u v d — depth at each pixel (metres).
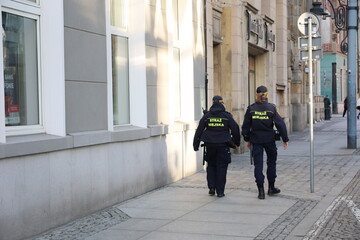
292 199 9.61
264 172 13.28
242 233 7.14
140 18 10.35
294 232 7.19
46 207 7.13
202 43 13.91
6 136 6.89
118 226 7.55
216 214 8.35
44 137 7.22
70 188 7.70
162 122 11.27
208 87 14.78
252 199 9.61
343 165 14.46
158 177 10.84
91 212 8.29
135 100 10.38
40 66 7.65
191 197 9.80
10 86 7.10
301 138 24.27
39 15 7.62
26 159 6.72
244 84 18.08
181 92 13.13
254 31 19.34
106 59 8.97
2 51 6.52
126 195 9.45
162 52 11.29
